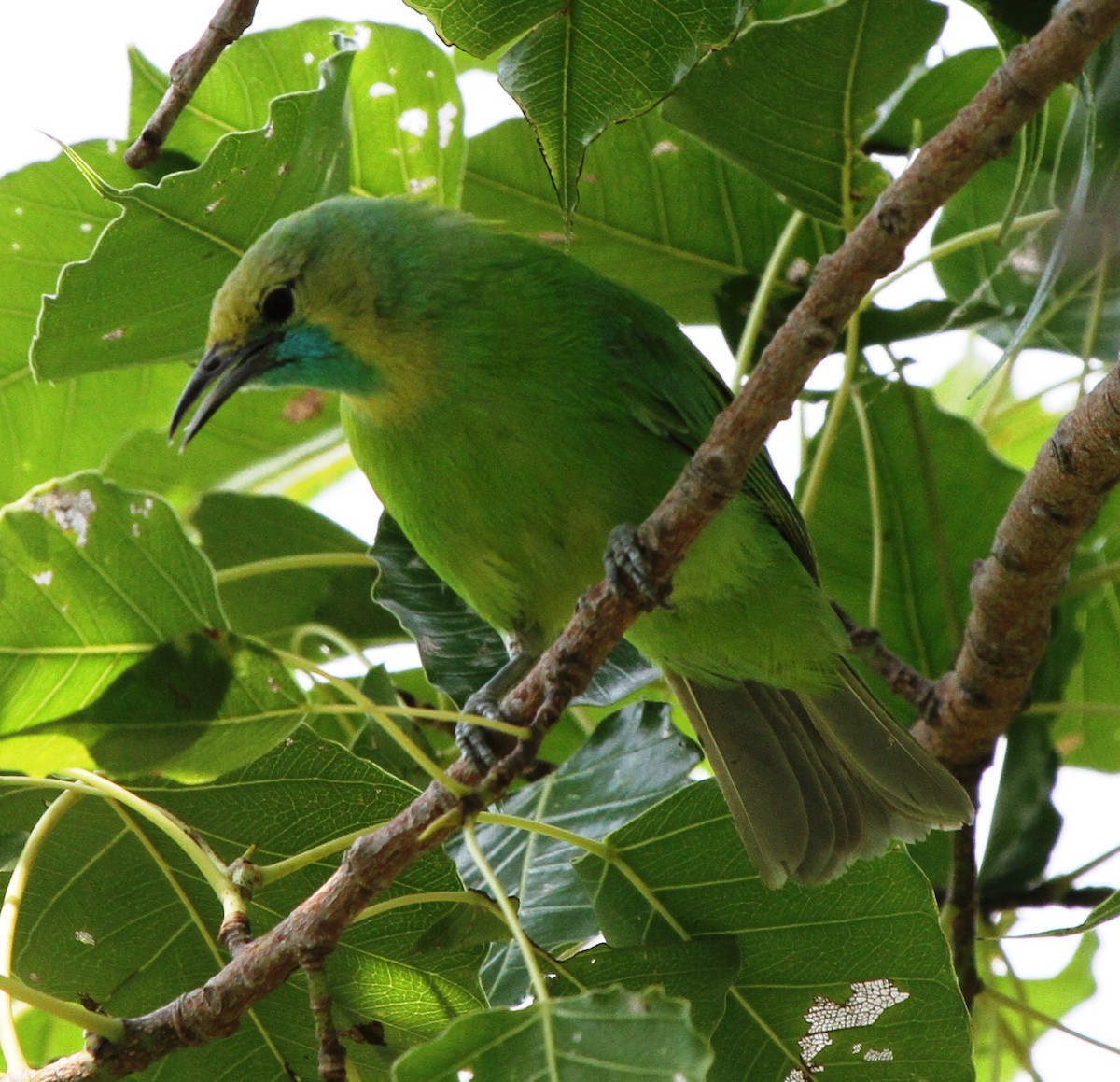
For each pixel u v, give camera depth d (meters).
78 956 6.77
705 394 8.11
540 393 7.53
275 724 6.12
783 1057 6.60
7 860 6.58
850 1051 6.55
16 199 8.64
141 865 6.69
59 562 6.14
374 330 7.57
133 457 10.28
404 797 6.63
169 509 6.15
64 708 6.20
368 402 7.76
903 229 5.30
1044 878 8.11
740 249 8.97
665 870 6.60
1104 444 6.12
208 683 6.13
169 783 6.55
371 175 8.62
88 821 6.59
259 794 6.60
